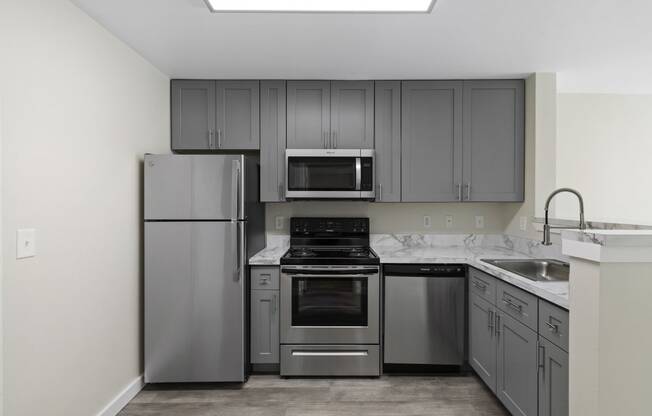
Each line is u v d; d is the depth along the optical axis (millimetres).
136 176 2600
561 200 3486
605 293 1096
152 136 2814
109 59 2270
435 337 2846
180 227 2627
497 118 3104
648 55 2594
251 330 2852
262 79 3113
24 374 1646
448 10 1992
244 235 2689
